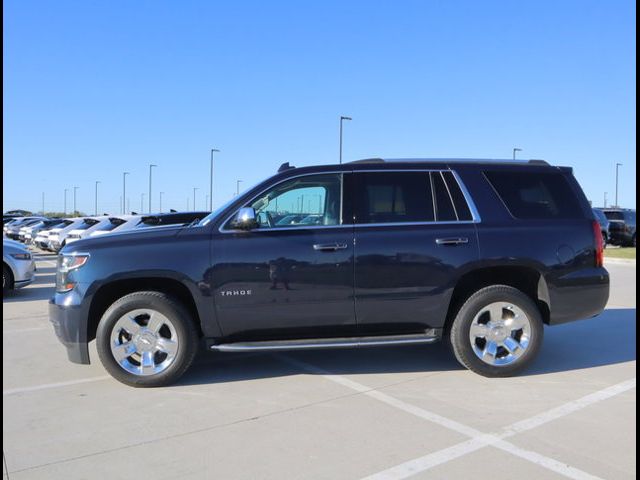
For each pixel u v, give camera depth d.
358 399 4.69
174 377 5.04
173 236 5.05
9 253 11.27
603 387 4.98
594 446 3.73
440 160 5.52
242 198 5.18
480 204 5.36
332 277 5.07
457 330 5.25
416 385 5.06
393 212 5.28
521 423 4.14
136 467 3.48
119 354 5.00
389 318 5.20
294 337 5.19
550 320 5.38
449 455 3.60
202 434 3.98
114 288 5.16
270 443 3.81
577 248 5.40
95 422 4.23
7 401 4.71
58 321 5.02
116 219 15.27
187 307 5.19
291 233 5.10
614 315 8.43
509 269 5.42
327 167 5.35
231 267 4.98
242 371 5.55
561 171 5.65
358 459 3.55
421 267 5.16
